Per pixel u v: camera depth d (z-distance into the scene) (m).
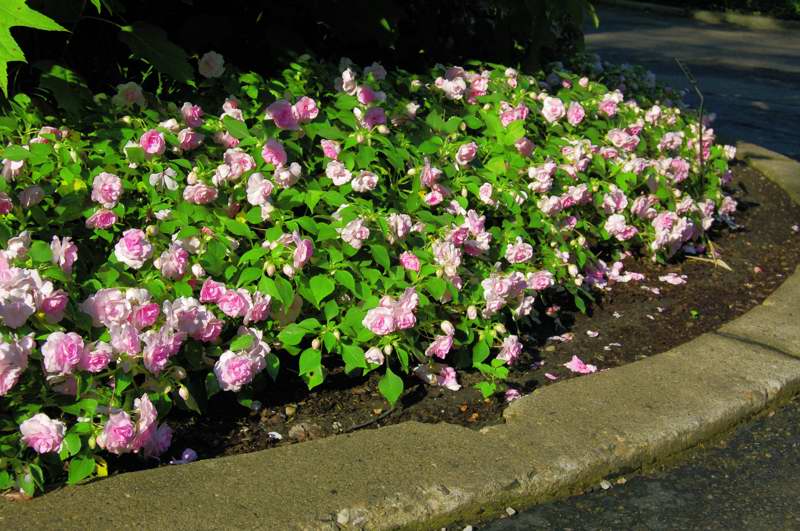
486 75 4.88
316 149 4.04
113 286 3.07
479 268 3.80
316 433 3.12
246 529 2.45
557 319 4.09
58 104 3.87
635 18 19.61
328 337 3.20
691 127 5.82
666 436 3.07
